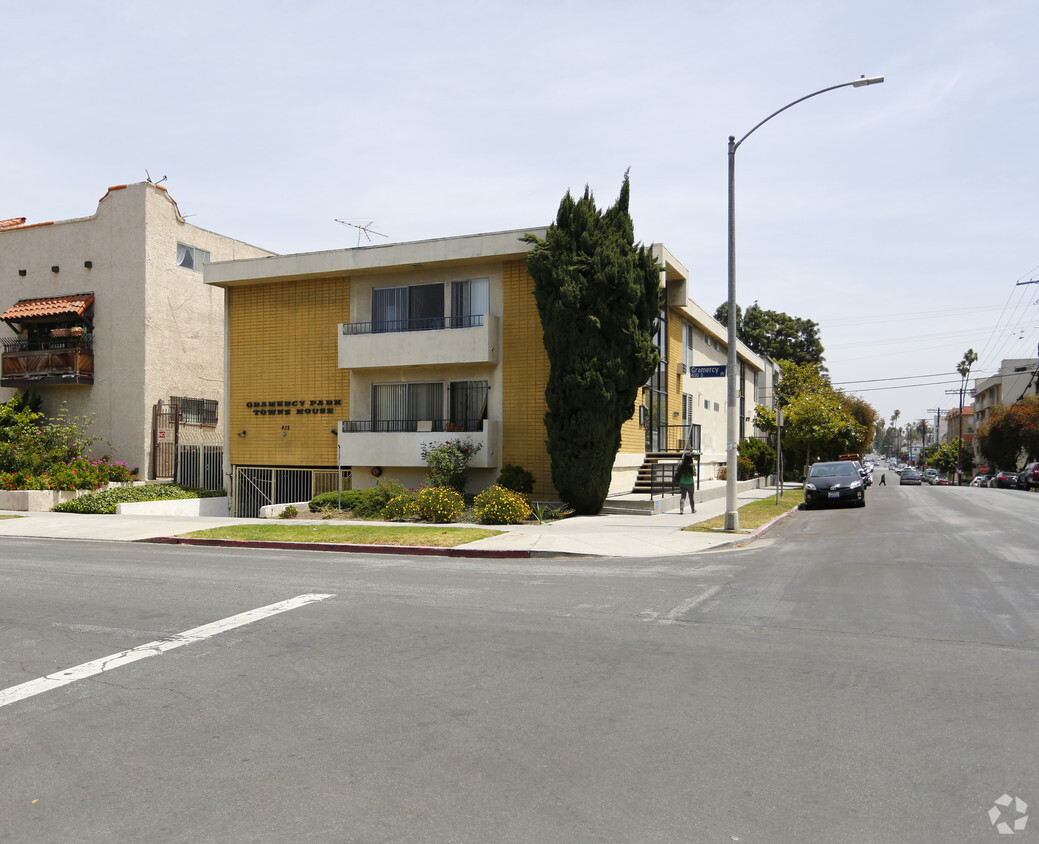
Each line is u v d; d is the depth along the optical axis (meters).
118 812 4.02
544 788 4.22
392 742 4.88
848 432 41.91
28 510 22.59
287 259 24.59
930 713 5.30
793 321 67.31
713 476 33.84
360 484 23.95
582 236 19.91
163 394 27.80
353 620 8.18
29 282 29.22
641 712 5.36
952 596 9.26
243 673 6.36
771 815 3.90
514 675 6.21
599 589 9.98
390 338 23.08
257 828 3.83
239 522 19.53
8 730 5.18
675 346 29.14
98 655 6.95
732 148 17.00
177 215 28.62
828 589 9.85
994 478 57.47
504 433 22.48
